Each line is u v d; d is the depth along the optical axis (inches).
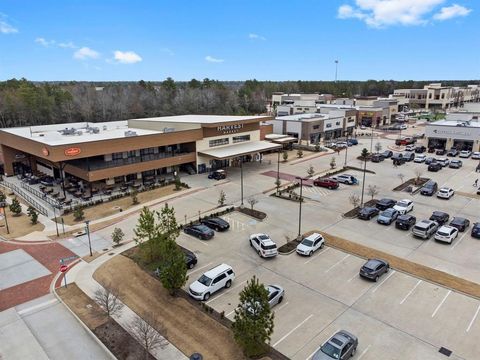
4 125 4672.7
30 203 2027.6
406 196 2070.6
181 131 2440.9
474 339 908.0
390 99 6058.1
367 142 3922.2
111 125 3144.7
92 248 1439.5
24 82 5565.9
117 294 1079.6
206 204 1942.7
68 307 1057.5
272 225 1646.2
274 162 2967.5
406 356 852.6
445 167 2773.1
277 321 984.9
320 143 3794.3
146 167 2311.8
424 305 1049.5
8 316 1027.9
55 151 1897.1
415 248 1407.5
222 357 850.1
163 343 895.7
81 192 2116.1
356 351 868.6
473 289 1123.9
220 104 6505.9
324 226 1630.2
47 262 1336.1
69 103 5103.3
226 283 1144.8
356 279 1194.6
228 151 2613.2
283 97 7165.4
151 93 6299.2
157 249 1237.1
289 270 1256.2
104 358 869.2
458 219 1604.3
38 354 884.0
